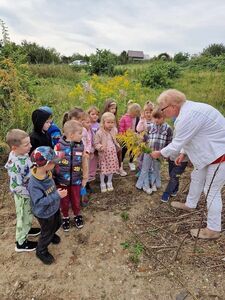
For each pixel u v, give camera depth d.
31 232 3.27
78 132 3.12
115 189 4.25
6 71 5.04
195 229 3.31
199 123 2.86
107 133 4.03
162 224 3.48
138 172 4.56
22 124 4.87
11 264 2.86
